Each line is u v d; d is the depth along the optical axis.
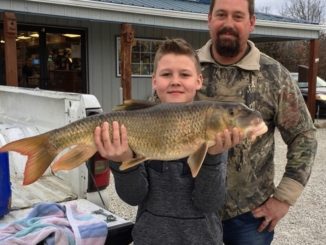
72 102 3.33
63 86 12.48
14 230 2.45
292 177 2.74
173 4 14.55
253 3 2.77
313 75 15.31
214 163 2.12
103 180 3.32
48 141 1.98
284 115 2.72
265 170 2.76
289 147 2.81
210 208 2.22
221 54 2.73
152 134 2.00
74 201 3.22
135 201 2.30
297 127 2.73
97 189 3.30
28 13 9.80
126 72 11.16
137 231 2.32
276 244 4.98
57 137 1.99
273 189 2.81
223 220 2.79
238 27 2.68
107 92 13.28
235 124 1.96
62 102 3.50
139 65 13.98
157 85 2.35
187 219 2.26
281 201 2.73
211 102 2.01
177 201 2.27
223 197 2.25
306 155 2.73
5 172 2.81
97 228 2.50
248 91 2.71
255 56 2.73
